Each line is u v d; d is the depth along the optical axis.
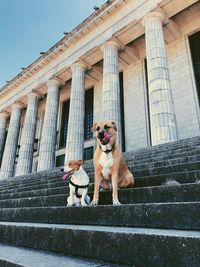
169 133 12.99
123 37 18.88
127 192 4.61
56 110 22.81
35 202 6.36
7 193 9.86
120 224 3.34
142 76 22.03
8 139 26.69
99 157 5.09
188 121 17.80
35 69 25.58
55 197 5.89
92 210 3.76
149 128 20.19
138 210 3.22
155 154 8.84
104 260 2.54
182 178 4.73
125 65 23.52
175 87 19.31
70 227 3.13
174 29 18.89
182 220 2.79
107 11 18.97
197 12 18.17
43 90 25.81
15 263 2.46
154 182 5.21
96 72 24.06
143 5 17.17
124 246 2.44
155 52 15.05
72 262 2.48
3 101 30.03
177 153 7.88
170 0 15.84
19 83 27.73
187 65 19.17
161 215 2.98
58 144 27.88
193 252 1.97
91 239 2.74
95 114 24.86
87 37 21.08
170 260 2.09
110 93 16.95
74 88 20.50
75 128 18.92
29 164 23.47
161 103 13.66
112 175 4.87
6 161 25.53
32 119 24.94
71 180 5.28
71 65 21.73
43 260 2.59
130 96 22.41
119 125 16.30
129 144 20.89
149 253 2.24
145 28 16.58
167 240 2.16
